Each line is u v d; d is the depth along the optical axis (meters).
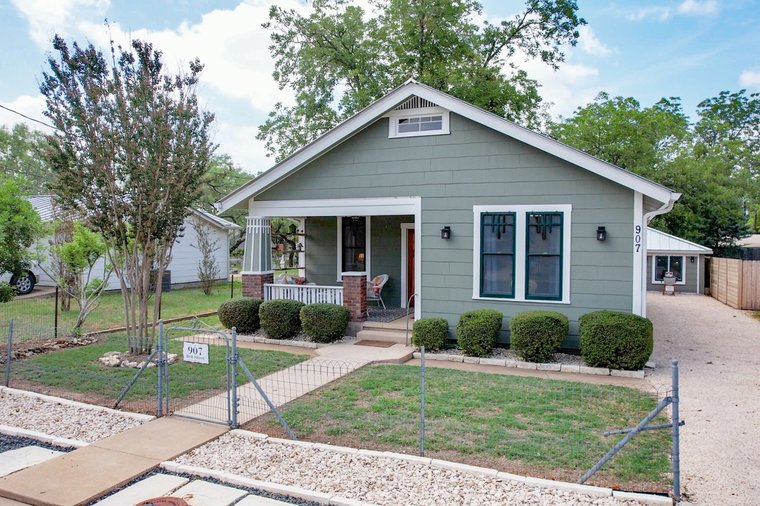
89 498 4.51
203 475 4.99
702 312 17.86
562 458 5.24
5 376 8.47
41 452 5.64
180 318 14.94
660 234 24.22
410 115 11.16
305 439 5.83
